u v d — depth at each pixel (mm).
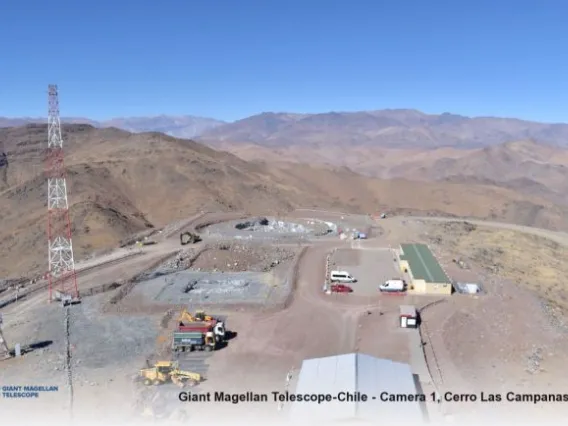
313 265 84312
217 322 57062
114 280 78312
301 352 53250
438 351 53531
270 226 127875
